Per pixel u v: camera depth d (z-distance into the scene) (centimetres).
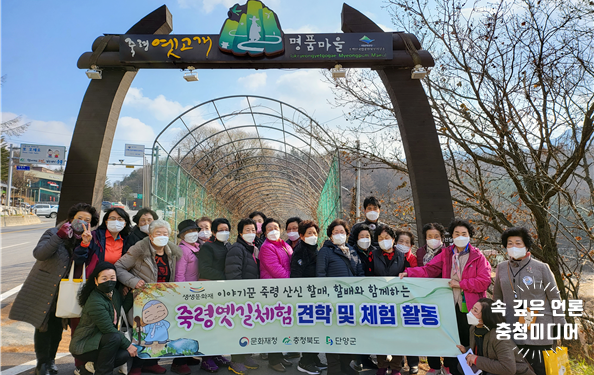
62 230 375
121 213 415
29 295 379
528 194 696
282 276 434
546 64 674
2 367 430
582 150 673
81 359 363
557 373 340
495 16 680
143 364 418
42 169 6494
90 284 363
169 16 585
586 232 643
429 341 396
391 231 433
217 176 1545
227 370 434
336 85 884
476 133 758
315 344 404
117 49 561
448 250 423
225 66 562
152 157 855
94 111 553
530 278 371
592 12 639
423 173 550
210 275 431
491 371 330
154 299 405
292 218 535
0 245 1631
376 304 408
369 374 442
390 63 562
